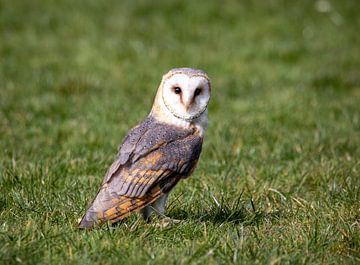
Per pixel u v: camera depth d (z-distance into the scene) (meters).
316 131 14.89
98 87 18.19
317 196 10.96
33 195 10.49
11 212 9.81
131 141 9.23
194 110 9.46
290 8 27.23
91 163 12.34
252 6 27.23
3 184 11.05
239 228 9.34
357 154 13.32
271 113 16.27
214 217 9.88
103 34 23.69
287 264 8.19
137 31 24.00
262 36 24.17
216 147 13.60
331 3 27.84
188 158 9.30
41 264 8.01
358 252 8.69
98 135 14.33
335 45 23.39
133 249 8.41
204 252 8.41
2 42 22.55
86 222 8.68
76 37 23.39
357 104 17.19
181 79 9.36
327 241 8.89
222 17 25.88
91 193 10.73
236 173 12.02
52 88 17.86
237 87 18.80
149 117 9.70
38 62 20.56
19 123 15.15
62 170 11.96
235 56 21.83
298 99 17.48
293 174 11.99
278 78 19.73
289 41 23.59
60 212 9.84
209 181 11.52
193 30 24.42
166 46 22.34
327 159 12.75
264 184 11.41
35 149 13.33
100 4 27.03
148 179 8.98
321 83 19.02
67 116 15.89
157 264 8.01
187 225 9.26
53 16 25.44
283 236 9.11
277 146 13.67
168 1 27.12
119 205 8.77
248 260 8.23
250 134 14.47
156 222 9.29
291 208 10.36
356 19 26.33
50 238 8.59
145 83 18.81
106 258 8.24
